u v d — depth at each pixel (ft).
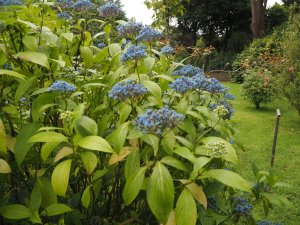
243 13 106.83
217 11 105.19
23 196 6.00
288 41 30.81
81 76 7.14
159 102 5.79
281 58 33.50
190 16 106.83
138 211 6.71
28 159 5.77
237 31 106.52
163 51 7.66
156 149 4.92
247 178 17.17
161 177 4.52
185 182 4.89
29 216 4.86
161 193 4.44
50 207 5.03
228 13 107.65
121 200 6.45
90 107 6.47
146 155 5.34
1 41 6.46
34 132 5.22
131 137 5.12
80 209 6.21
